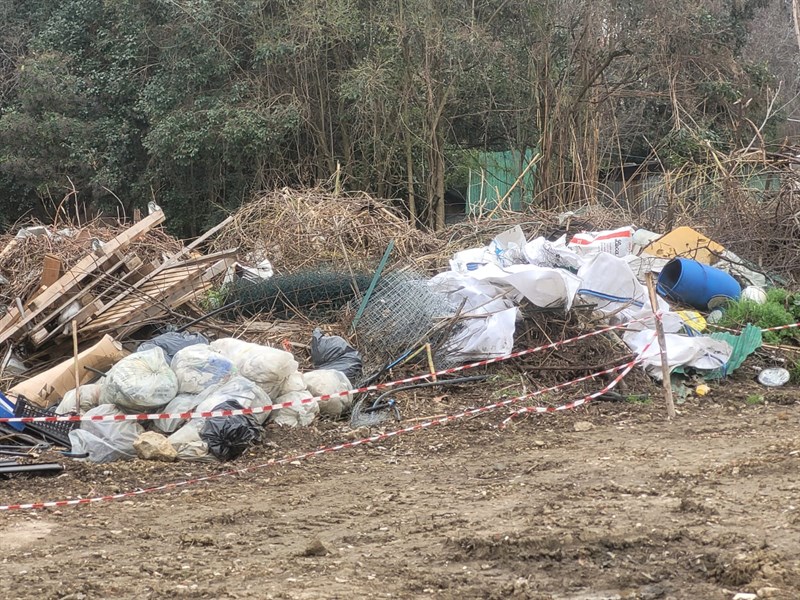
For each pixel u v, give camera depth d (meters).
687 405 9.54
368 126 25.48
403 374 10.16
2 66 31.23
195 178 27.48
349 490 7.02
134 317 10.89
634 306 10.68
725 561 4.71
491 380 9.96
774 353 10.84
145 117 28.09
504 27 24.92
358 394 9.65
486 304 10.48
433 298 10.57
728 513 5.61
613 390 9.81
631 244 12.90
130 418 8.01
